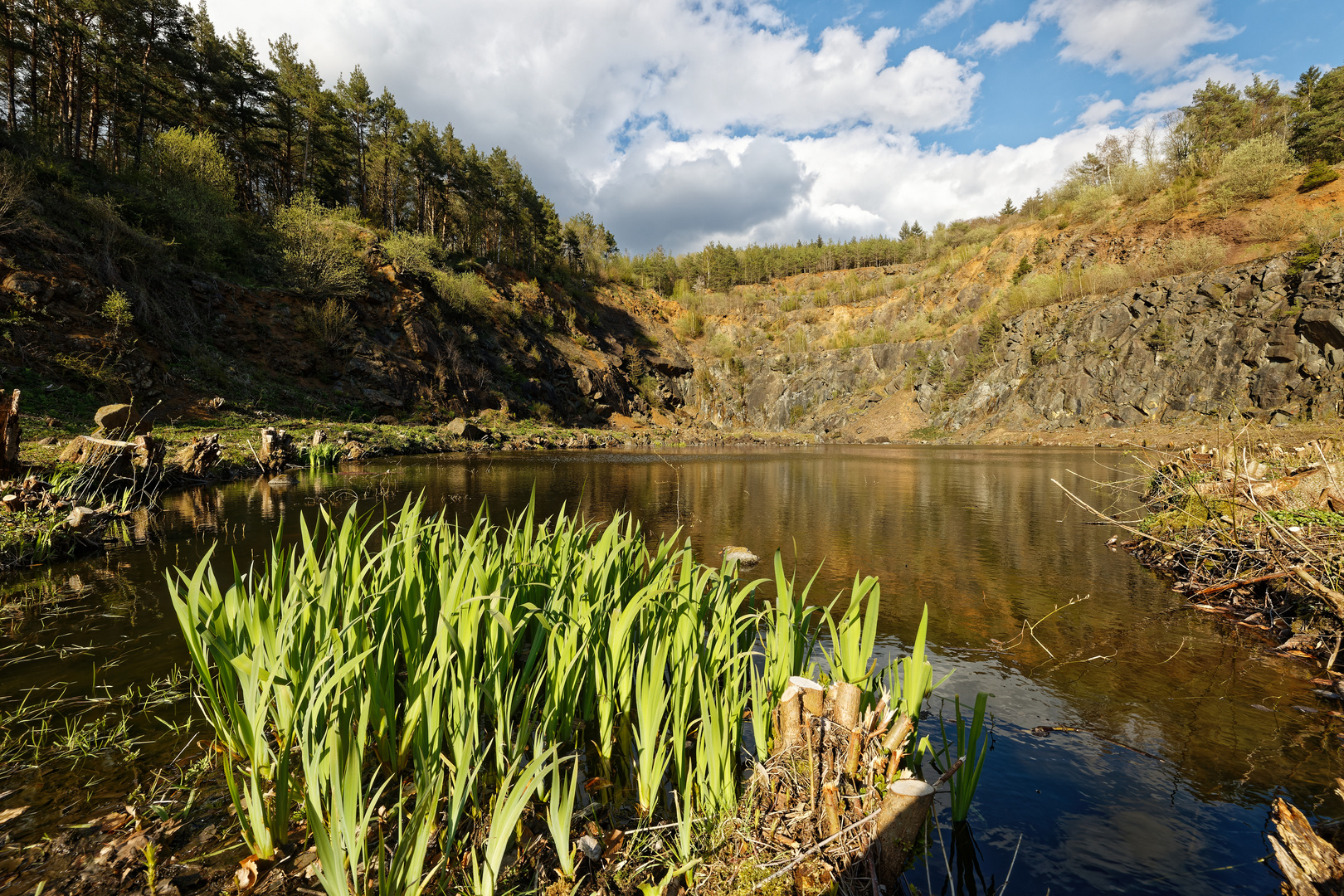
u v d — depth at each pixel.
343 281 38.81
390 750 2.72
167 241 31.56
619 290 107.44
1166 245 60.38
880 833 2.20
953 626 5.50
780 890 2.15
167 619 5.02
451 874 2.12
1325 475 6.95
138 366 23.38
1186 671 4.38
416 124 59.16
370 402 36.22
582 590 3.10
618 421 65.62
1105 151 85.75
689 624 3.03
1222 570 6.55
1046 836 2.55
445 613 2.63
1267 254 50.41
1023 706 3.81
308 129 50.91
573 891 2.07
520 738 2.37
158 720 3.32
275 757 2.68
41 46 34.81
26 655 4.25
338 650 2.42
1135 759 3.16
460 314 51.38
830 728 2.54
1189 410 48.22
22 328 20.28
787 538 9.94
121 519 9.36
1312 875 2.17
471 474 19.56
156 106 41.31
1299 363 42.12
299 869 2.18
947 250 112.50
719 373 91.69
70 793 2.64
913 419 68.81
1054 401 56.84
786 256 133.50
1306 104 69.31
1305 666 4.43
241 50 46.47
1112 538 9.91
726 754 2.55
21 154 27.52
